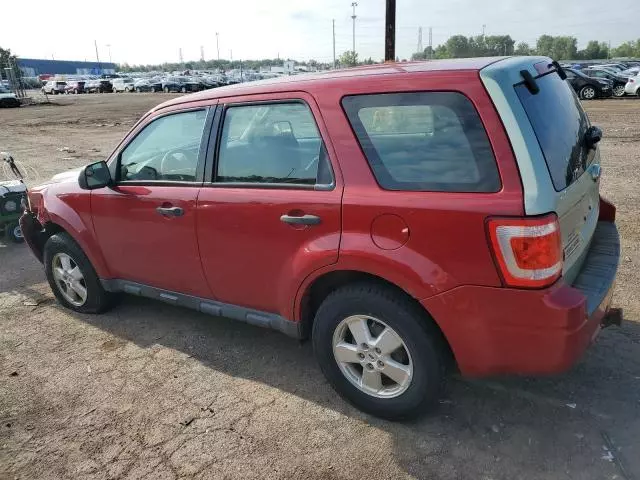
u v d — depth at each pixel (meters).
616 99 23.84
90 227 4.14
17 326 4.41
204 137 3.42
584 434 2.80
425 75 2.62
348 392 3.08
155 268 3.84
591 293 2.64
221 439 2.94
